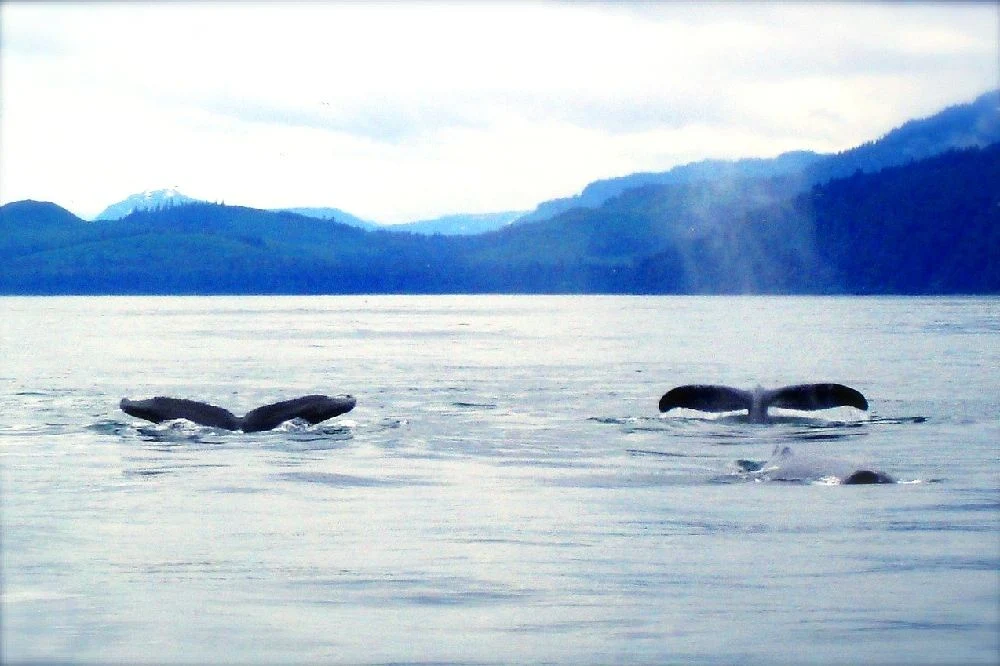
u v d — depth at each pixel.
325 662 13.83
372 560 19.30
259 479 28.05
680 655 14.14
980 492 25.94
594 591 17.27
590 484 27.45
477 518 23.05
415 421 40.28
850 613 15.96
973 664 13.66
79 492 26.11
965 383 56.97
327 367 70.81
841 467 28.28
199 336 119.44
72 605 16.28
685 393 41.19
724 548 20.22
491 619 15.78
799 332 123.31
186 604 16.41
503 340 109.62
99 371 66.94
